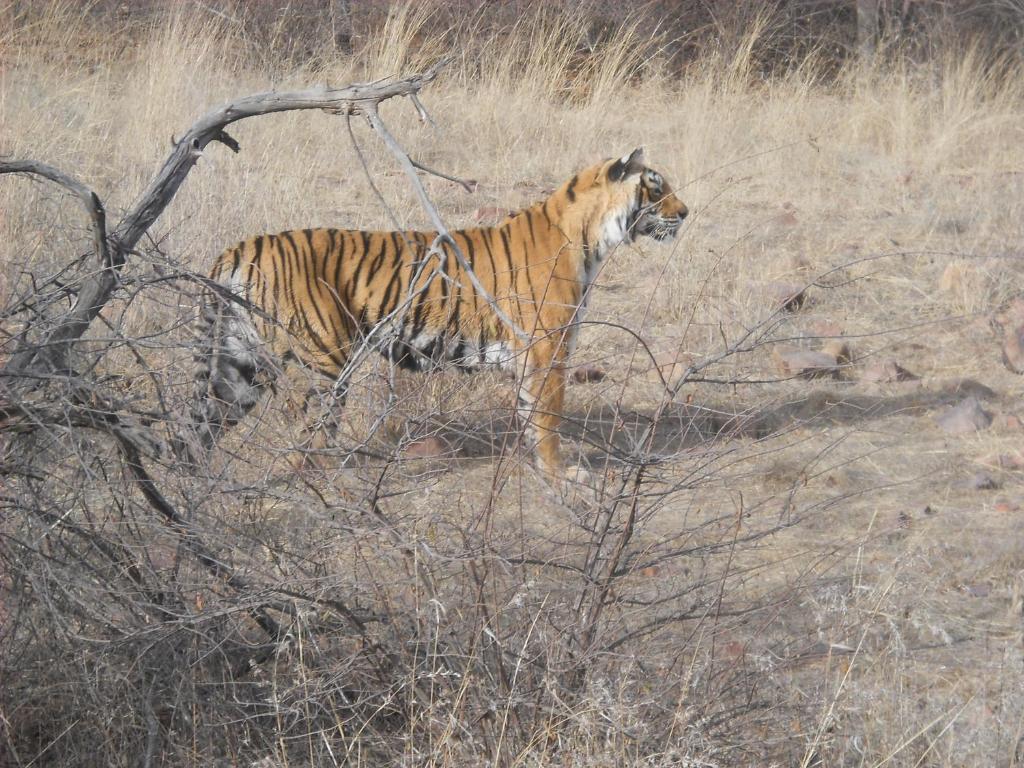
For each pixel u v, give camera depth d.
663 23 29.95
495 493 7.15
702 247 17.11
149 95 20.17
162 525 6.80
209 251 14.08
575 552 7.10
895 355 14.78
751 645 7.64
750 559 9.47
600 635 6.60
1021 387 14.09
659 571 8.52
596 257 11.91
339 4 27.98
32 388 6.91
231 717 6.74
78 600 6.44
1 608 6.92
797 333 14.90
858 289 16.55
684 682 6.45
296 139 20.17
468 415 11.29
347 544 6.68
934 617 8.70
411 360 11.28
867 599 7.99
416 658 6.52
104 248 7.15
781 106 24.72
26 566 6.79
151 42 23.45
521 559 6.58
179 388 8.16
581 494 7.62
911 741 6.79
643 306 15.36
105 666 6.64
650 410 12.75
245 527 6.96
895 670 7.48
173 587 6.82
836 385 13.67
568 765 6.14
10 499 6.66
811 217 19.27
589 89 25.88
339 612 6.62
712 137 22.27
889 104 25.19
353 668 6.77
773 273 16.73
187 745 6.62
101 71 23.34
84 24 25.86
